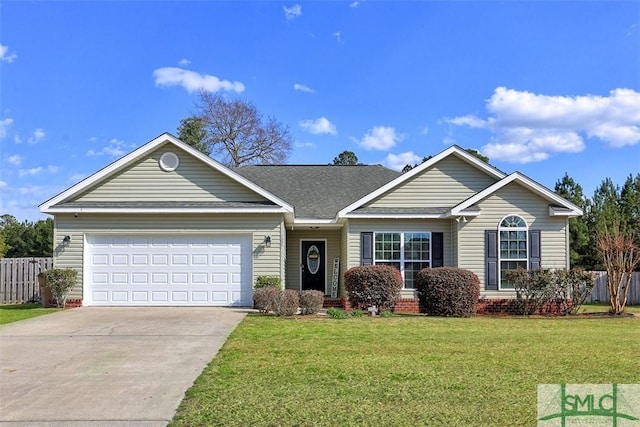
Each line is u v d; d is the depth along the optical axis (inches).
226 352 382.9
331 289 890.7
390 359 357.7
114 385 297.6
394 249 757.3
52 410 255.0
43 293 721.0
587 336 462.9
